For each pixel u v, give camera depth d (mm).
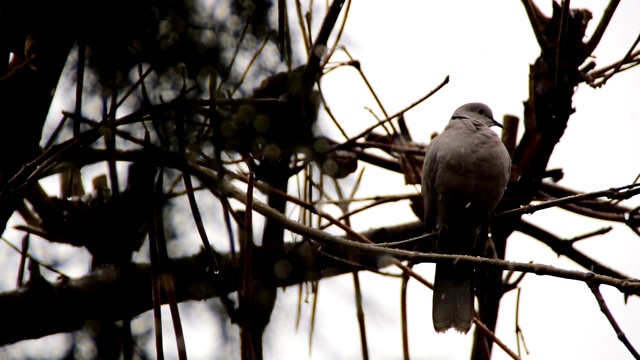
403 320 11086
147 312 11141
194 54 11086
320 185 11219
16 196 11055
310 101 11219
